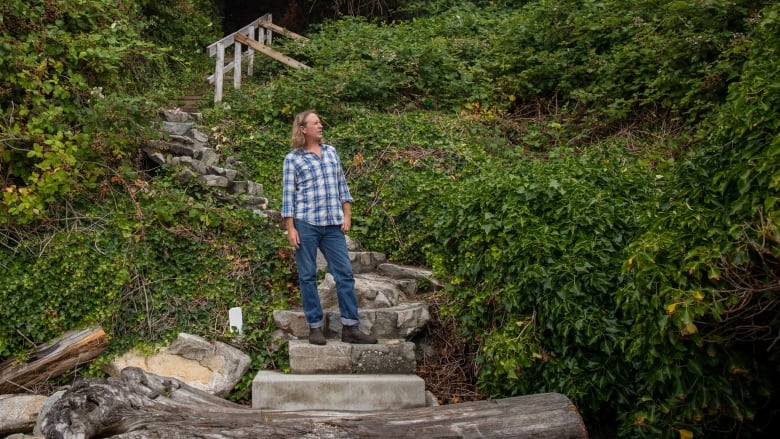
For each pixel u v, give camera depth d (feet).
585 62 26.14
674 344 10.80
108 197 17.52
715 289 10.37
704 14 24.13
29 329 15.25
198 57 34.83
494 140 23.04
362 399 13.58
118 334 15.67
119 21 20.89
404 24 35.09
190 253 16.98
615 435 13.51
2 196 16.34
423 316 15.93
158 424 12.19
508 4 38.22
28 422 14.15
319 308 14.55
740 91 11.21
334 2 39.17
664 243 10.95
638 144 22.39
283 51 31.48
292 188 14.28
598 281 12.96
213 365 15.19
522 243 13.80
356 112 24.17
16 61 17.08
